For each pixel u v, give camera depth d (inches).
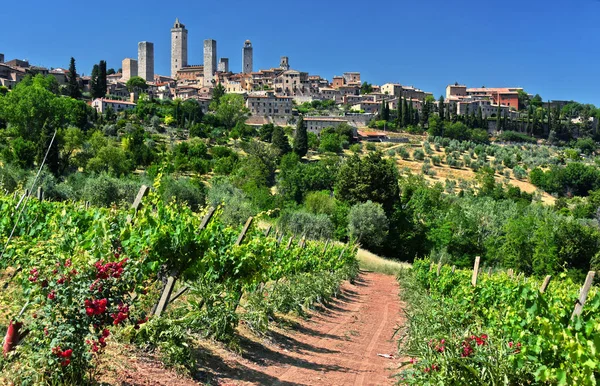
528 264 1788.9
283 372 340.5
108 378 237.8
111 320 223.1
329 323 599.5
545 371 232.7
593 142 6904.5
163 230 322.3
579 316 247.6
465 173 4685.0
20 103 3203.7
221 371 309.6
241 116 5989.2
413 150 5531.5
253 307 480.7
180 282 402.6
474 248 2188.7
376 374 377.7
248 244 455.8
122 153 2751.0
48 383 201.0
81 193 1553.9
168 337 293.0
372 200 2285.9
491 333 329.1
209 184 2881.4
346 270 1208.8
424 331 383.9
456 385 265.0
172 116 5615.2
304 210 2228.1
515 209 2410.2
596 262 1574.8
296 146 4667.8
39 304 214.1
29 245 319.0
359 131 6289.4
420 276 1114.1
